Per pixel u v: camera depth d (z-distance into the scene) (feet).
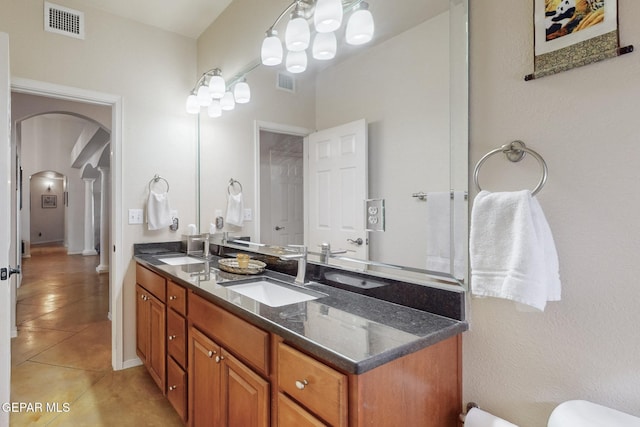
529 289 2.90
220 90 7.72
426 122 4.22
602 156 2.90
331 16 4.72
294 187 6.35
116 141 8.25
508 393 3.48
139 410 6.61
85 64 7.84
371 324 3.59
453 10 3.89
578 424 2.64
